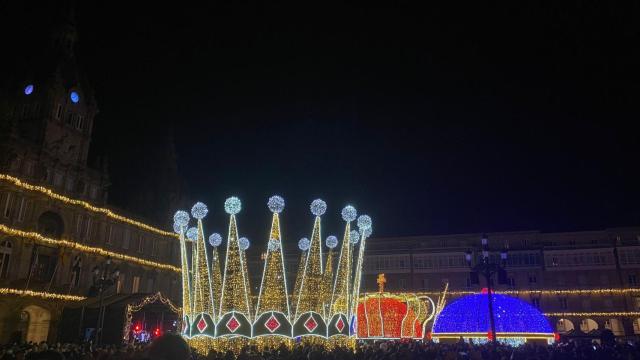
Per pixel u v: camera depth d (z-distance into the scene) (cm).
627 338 5678
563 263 7706
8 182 4341
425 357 2620
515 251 7912
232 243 3062
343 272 3241
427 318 4644
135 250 6091
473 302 4434
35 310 4703
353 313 3231
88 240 5278
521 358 2747
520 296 7669
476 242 8344
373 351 2502
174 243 6875
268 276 3045
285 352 2480
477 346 2953
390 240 8725
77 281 5078
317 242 3141
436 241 8544
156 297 4941
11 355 2295
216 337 2908
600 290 7388
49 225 5038
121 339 4428
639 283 7325
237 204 3095
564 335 4678
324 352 2389
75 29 5600
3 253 4328
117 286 5603
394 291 8112
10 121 4531
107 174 5803
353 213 3275
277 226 3094
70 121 5316
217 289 3250
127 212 5991
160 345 450
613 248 7575
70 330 4619
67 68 5400
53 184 4912
